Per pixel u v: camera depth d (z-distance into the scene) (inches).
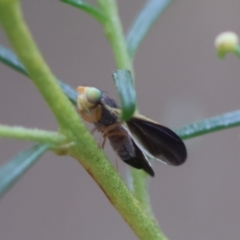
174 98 5.2
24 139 2.2
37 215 5.3
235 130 5.2
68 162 5.3
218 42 2.6
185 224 5.2
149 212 2.5
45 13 5.1
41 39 5.1
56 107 2.3
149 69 5.2
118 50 2.6
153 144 2.4
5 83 5.2
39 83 2.2
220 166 5.2
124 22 5.2
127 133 2.5
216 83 5.2
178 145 2.4
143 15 2.6
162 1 2.6
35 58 2.2
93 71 5.2
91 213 5.3
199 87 5.2
